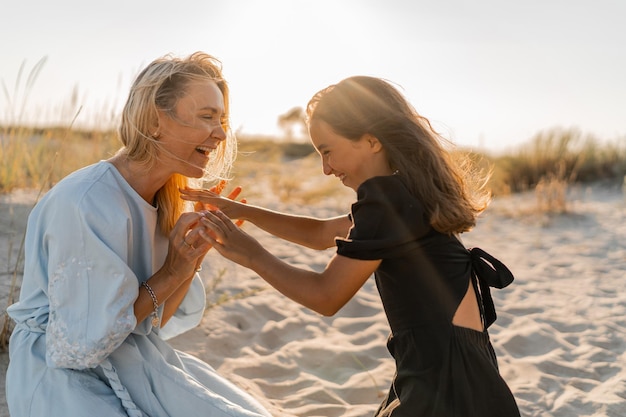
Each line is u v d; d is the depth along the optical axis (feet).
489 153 41.22
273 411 10.50
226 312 14.06
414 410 6.39
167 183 7.84
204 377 8.09
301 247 20.15
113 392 7.04
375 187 6.44
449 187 6.57
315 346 13.12
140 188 7.34
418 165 6.52
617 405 11.16
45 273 7.08
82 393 6.78
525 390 11.71
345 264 6.40
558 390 11.84
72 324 6.67
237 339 13.04
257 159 33.09
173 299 8.05
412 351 6.47
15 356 7.19
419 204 6.40
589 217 28.81
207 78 7.15
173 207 7.91
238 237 6.97
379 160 6.79
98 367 7.08
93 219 6.72
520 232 25.75
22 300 7.31
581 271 19.80
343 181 7.07
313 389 11.42
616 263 20.86
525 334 14.28
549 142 40.22
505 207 30.86
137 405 7.14
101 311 6.66
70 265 6.69
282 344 13.29
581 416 10.95
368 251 6.31
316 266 18.44
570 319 15.37
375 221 6.36
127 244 6.94
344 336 13.88
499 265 6.93
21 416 6.94
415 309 6.45
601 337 14.23
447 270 6.52
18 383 7.04
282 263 6.82
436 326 6.40
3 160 20.31
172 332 8.87
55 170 20.07
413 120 6.72
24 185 20.61
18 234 15.76
